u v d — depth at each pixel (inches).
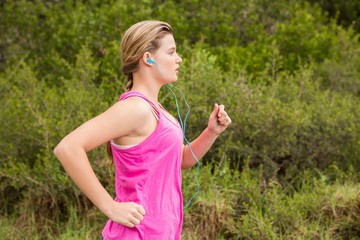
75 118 212.5
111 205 113.1
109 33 287.4
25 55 292.8
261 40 297.7
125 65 123.5
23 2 319.6
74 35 291.0
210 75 229.3
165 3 311.1
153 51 122.1
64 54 296.4
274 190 196.9
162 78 123.1
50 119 210.5
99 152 202.1
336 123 226.8
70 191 206.2
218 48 285.4
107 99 236.2
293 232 184.9
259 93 231.3
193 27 297.3
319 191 197.8
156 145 118.4
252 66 269.9
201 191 197.2
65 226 204.2
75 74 250.4
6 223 205.0
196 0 306.2
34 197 207.0
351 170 215.2
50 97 225.9
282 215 187.9
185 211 192.4
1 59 317.4
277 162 228.2
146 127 117.6
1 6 332.2
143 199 118.2
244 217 187.6
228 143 216.1
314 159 225.6
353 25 365.4
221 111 132.5
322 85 282.7
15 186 203.3
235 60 273.0
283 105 225.9
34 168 203.9
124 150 118.0
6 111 227.5
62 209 210.4
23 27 313.9
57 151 111.1
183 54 265.9
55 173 200.7
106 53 269.0
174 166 121.9
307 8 346.3
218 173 207.6
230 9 313.1
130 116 115.0
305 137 225.9
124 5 300.5
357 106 236.1
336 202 193.5
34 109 225.8
